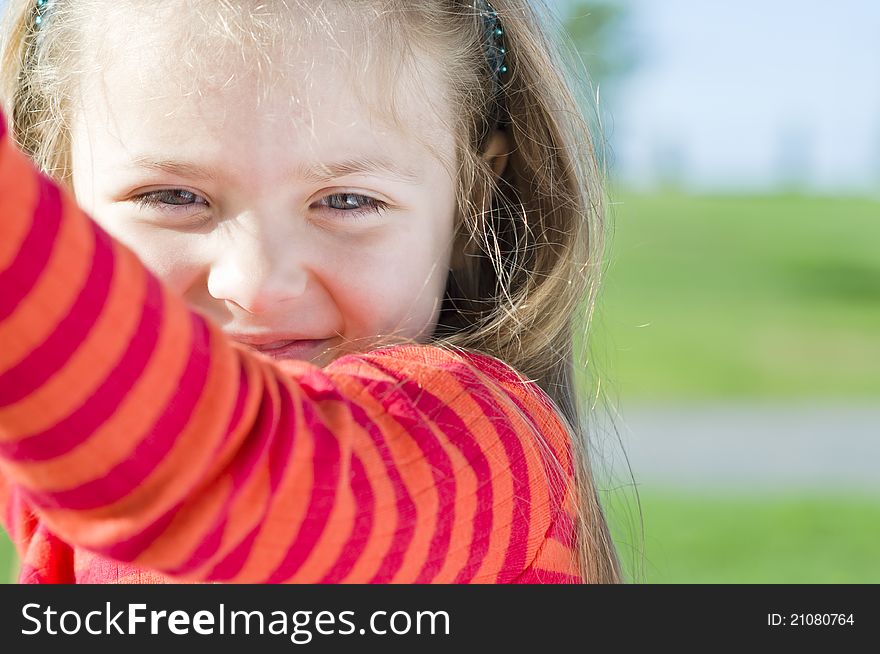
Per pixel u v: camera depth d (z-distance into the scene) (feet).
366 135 4.41
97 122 4.48
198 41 4.22
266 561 3.05
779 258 66.33
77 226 2.73
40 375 2.64
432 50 4.84
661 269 60.29
